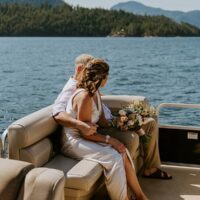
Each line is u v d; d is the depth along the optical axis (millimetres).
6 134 3248
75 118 3537
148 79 30609
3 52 57281
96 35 92438
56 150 3697
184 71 35594
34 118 3420
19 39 94375
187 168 4598
